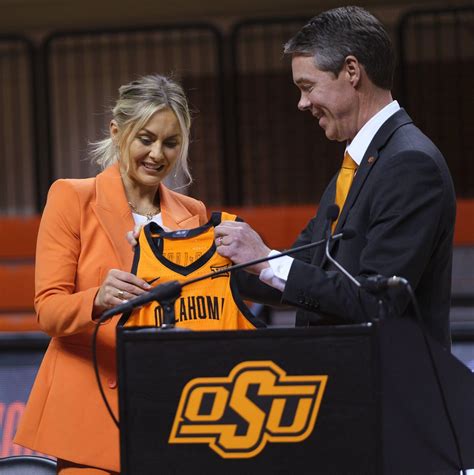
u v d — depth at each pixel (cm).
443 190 537
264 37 1747
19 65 1830
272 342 436
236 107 1680
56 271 595
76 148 1816
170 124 607
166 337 438
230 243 538
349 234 489
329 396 434
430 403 459
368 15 572
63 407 592
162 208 636
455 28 1684
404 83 1627
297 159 1798
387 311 496
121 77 1791
